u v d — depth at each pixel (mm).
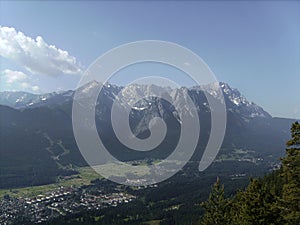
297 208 38125
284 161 39812
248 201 39938
